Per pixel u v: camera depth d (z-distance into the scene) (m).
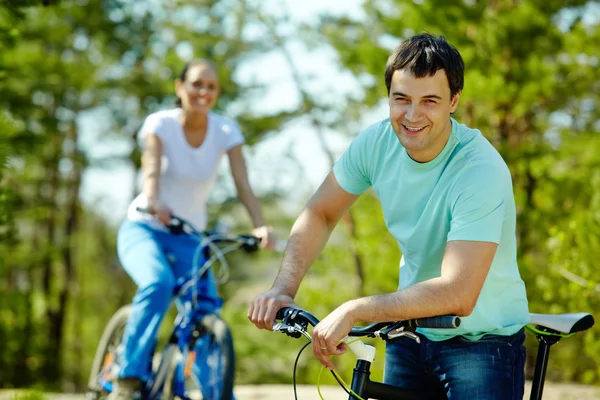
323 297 24.08
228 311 26.44
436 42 3.84
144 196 7.28
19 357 28.25
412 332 3.67
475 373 4.14
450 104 3.91
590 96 21.55
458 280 3.73
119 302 39.22
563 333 4.25
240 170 7.62
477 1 18.11
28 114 26.52
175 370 6.92
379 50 18.20
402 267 4.58
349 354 22.45
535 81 17.23
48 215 33.25
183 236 7.35
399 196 4.24
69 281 33.81
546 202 18.56
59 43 30.62
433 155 4.03
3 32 7.56
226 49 29.62
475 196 3.88
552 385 11.48
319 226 4.54
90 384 7.96
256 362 27.06
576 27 18.25
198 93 7.32
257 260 32.47
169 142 7.36
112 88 31.48
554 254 10.48
